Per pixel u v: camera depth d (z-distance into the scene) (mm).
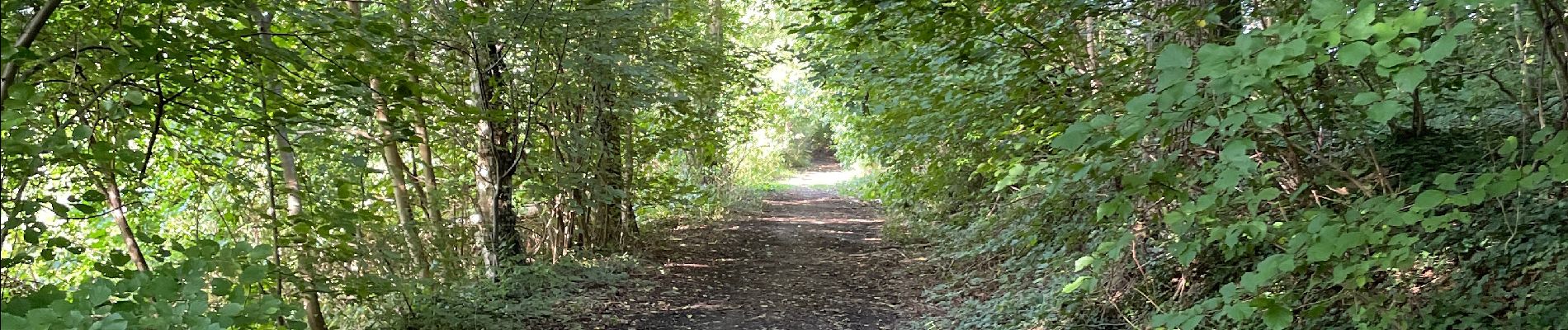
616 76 8531
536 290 8297
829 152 39375
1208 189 2895
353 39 4023
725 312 8078
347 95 4281
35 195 4230
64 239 3783
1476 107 4613
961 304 7770
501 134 8742
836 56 8078
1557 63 2945
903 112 8516
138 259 4703
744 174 19719
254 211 5031
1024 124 5637
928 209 12406
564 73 8312
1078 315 5844
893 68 7141
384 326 6512
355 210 5434
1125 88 4727
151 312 2719
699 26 11391
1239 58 2270
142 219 5848
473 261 8734
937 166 9609
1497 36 4477
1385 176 3812
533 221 10625
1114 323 5492
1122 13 5082
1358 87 3725
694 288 9195
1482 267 4141
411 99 4574
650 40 9422
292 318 5055
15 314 2711
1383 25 2154
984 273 8492
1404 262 2527
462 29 6777
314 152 5535
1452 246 4332
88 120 4238
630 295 8656
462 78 8125
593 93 9062
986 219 9734
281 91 4719
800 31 5762
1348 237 2541
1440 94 4523
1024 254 8070
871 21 5242
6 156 3006
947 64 5516
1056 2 4961
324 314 6863
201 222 6957
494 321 7090
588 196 9781
